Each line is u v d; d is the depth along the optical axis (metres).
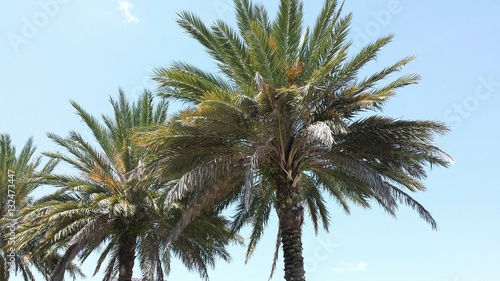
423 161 12.84
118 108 18.25
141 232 17.38
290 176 12.72
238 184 14.34
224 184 13.40
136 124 18.58
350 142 12.81
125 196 16.52
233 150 12.73
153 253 16.28
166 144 12.28
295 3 13.11
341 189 15.66
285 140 12.64
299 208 12.70
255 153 10.98
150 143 12.23
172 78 12.29
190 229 17.02
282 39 13.12
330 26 13.18
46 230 15.98
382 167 13.30
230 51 13.07
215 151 12.71
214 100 10.75
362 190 14.38
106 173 17.00
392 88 12.18
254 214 16.22
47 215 15.13
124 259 17.16
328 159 12.89
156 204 16.09
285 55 13.11
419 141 12.42
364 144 12.73
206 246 18.20
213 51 13.20
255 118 11.81
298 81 12.85
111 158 17.78
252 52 11.98
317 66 12.92
